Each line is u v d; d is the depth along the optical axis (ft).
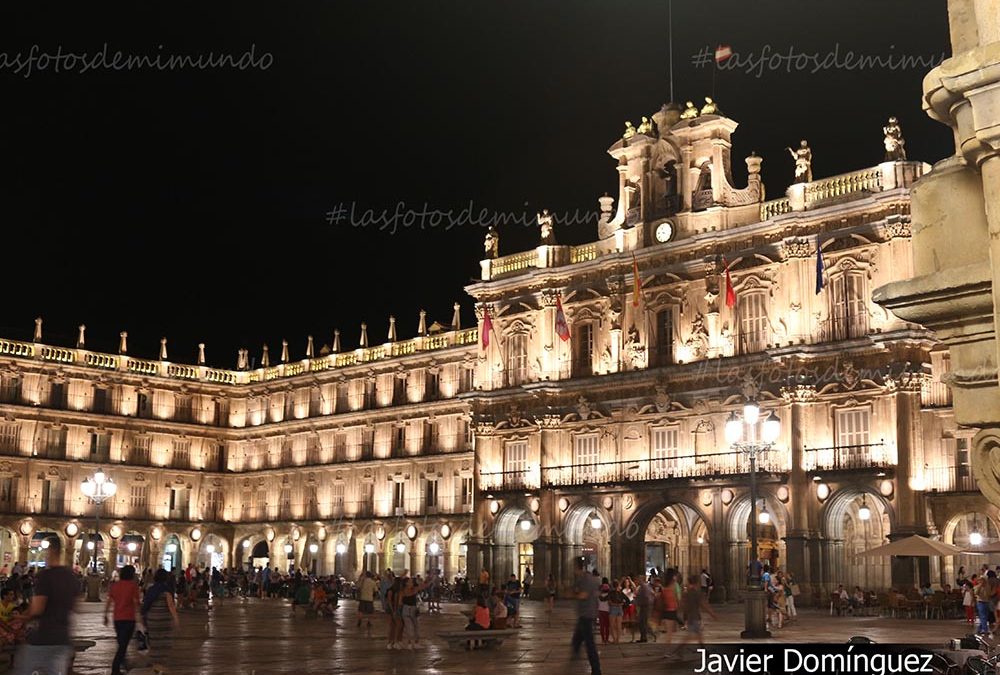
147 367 324.19
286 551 319.68
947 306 22.65
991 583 119.65
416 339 297.33
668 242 213.46
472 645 110.63
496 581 236.22
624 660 96.07
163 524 316.60
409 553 284.41
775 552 206.49
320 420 314.14
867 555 148.56
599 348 225.76
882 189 186.50
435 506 281.95
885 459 178.60
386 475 294.25
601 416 221.25
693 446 205.57
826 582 183.52
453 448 280.92
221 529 331.36
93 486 160.66
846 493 183.21
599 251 230.89
